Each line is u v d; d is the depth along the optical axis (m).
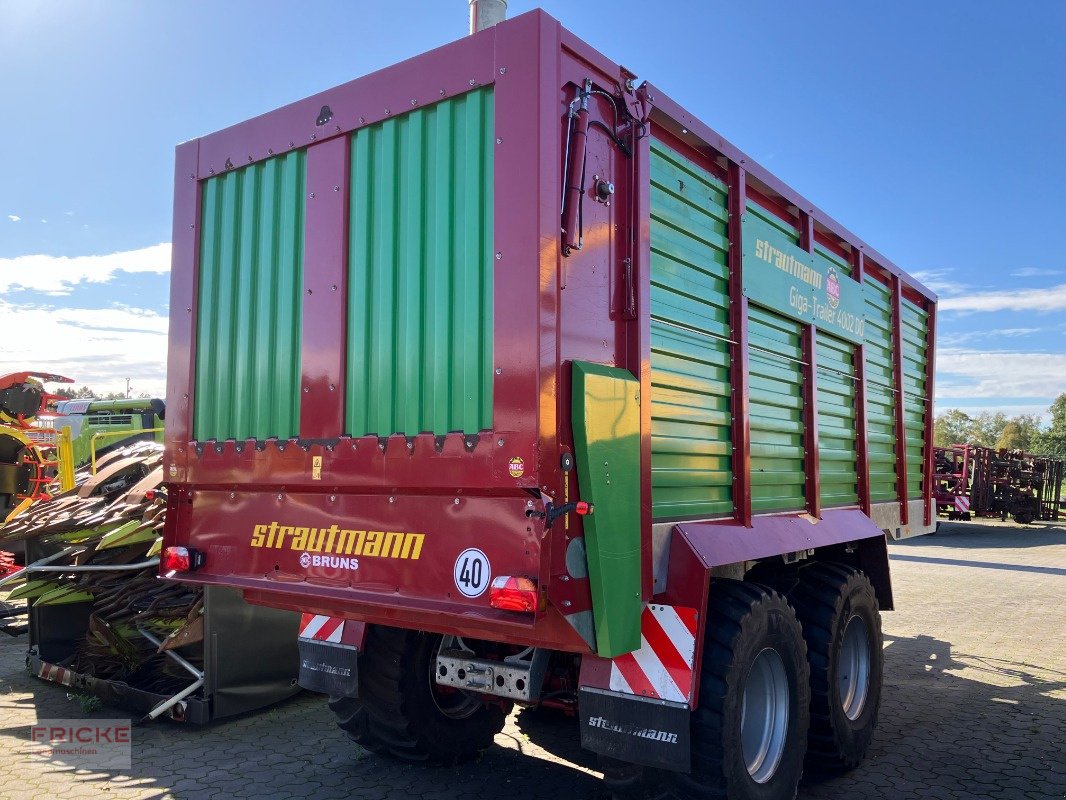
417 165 3.07
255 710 5.05
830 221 4.90
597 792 3.84
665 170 3.35
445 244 2.95
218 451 3.69
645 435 3.00
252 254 3.69
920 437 6.86
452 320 2.91
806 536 4.17
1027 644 7.55
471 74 2.91
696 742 3.02
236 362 3.71
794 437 4.38
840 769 4.25
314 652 3.84
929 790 4.04
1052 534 20.33
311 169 3.46
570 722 4.97
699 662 2.93
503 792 3.83
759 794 3.26
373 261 3.21
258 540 3.55
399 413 3.06
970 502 21.19
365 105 3.26
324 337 3.33
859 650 4.59
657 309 3.22
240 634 4.81
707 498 3.51
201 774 3.99
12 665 6.11
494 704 4.12
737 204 3.82
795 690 3.58
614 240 3.01
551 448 2.62
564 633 2.72
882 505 5.82
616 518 2.79
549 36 2.75
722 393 3.67
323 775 4.01
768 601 3.39
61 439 7.57
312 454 3.30
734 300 3.79
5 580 5.41
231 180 3.83
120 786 3.82
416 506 2.99
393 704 3.85
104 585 5.37
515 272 2.69
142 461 6.36
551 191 2.71
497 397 2.70
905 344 6.51
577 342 2.78
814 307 4.66
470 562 2.81
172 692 4.91
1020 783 4.13
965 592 10.83
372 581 3.11
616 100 3.06
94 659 5.35
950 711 5.44
